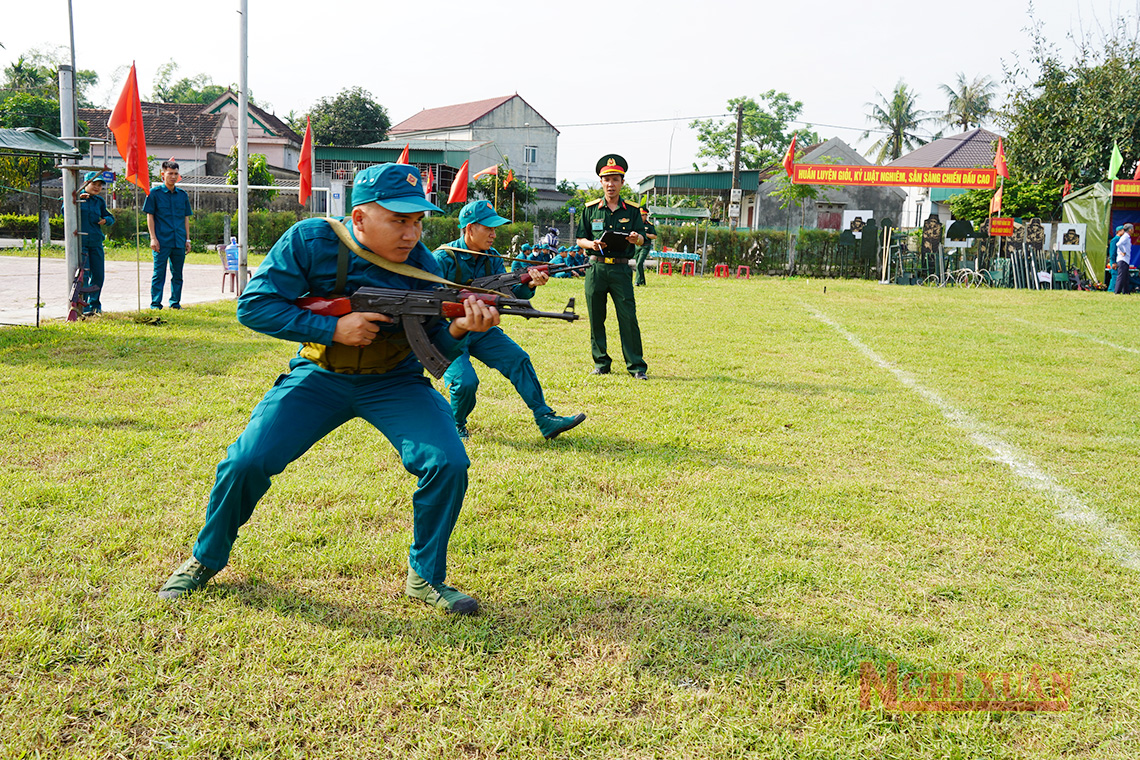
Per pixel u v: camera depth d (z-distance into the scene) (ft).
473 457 16.21
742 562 11.48
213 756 7.34
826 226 136.05
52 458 14.90
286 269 9.41
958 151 136.77
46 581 10.25
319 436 10.15
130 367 23.18
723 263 94.48
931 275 81.46
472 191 147.43
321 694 8.27
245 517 10.03
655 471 15.52
